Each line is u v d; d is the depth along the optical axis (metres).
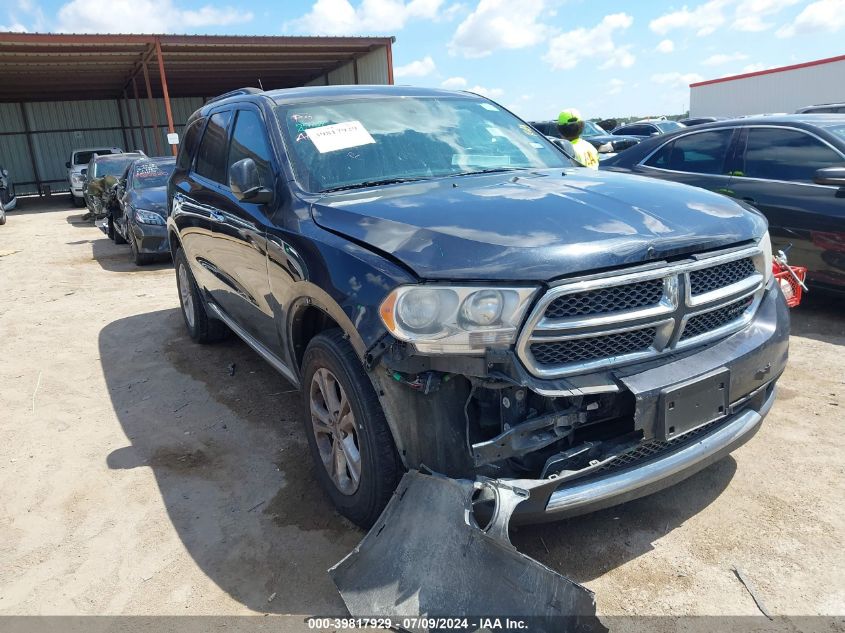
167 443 3.89
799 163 5.43
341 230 2.69
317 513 3.07
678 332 2.43
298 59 24.34
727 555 2.63
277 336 3.44
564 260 2.21
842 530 2.74
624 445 2.37
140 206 9.76
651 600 2.41
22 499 3.35
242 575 2.68
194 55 22.17
